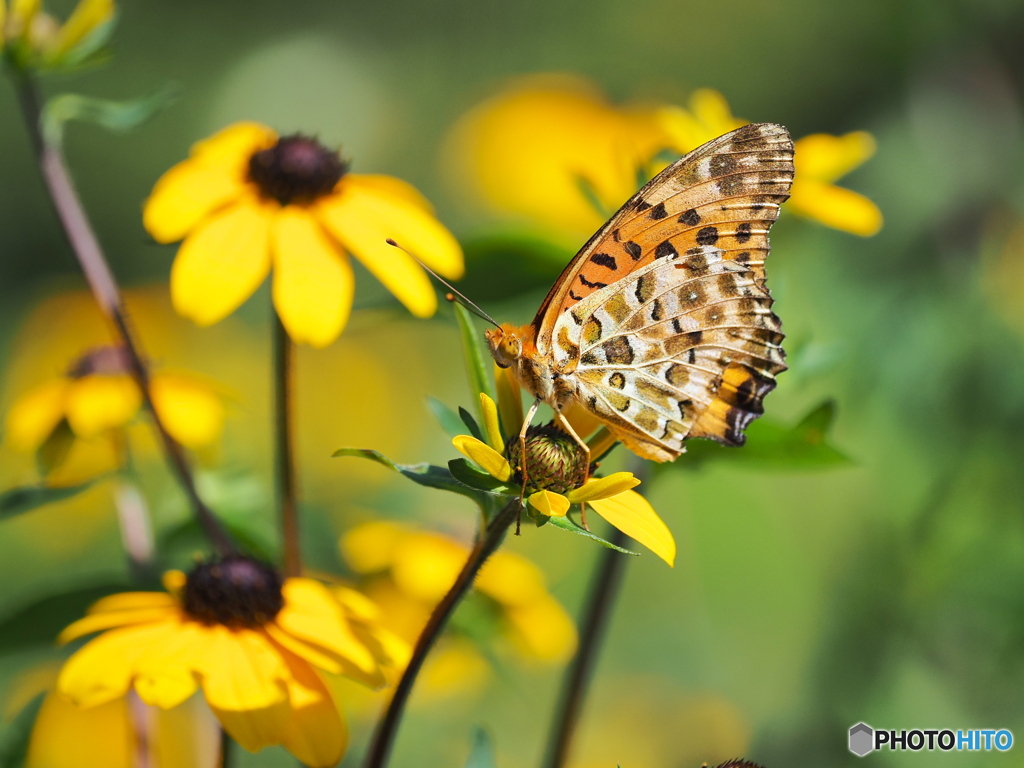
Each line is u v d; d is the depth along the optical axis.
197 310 1.14
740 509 1.33
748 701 1.32
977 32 1.36
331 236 1.15
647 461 1.16
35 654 1.19
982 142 1.27
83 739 1.21
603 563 1.16
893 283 1.25
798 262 1.24
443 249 1.15
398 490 1.22
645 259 1.13
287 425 1.14
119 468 1.17
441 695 1.24
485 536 1.11
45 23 1.15
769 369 1.13
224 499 1.17
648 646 1.38
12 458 1.21
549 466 1.12
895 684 1.25
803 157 1.18
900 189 1.27
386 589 1.20
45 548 1.44
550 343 1.13
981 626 1.25
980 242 1.26
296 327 1.13
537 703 1.28
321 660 1.12
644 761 1.28
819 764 1.26
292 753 1.11
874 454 1.26
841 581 1.27
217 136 1.16
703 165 1.13
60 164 1.15
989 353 1.25
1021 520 1.25
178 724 1.20
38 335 1.63
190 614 1.13
